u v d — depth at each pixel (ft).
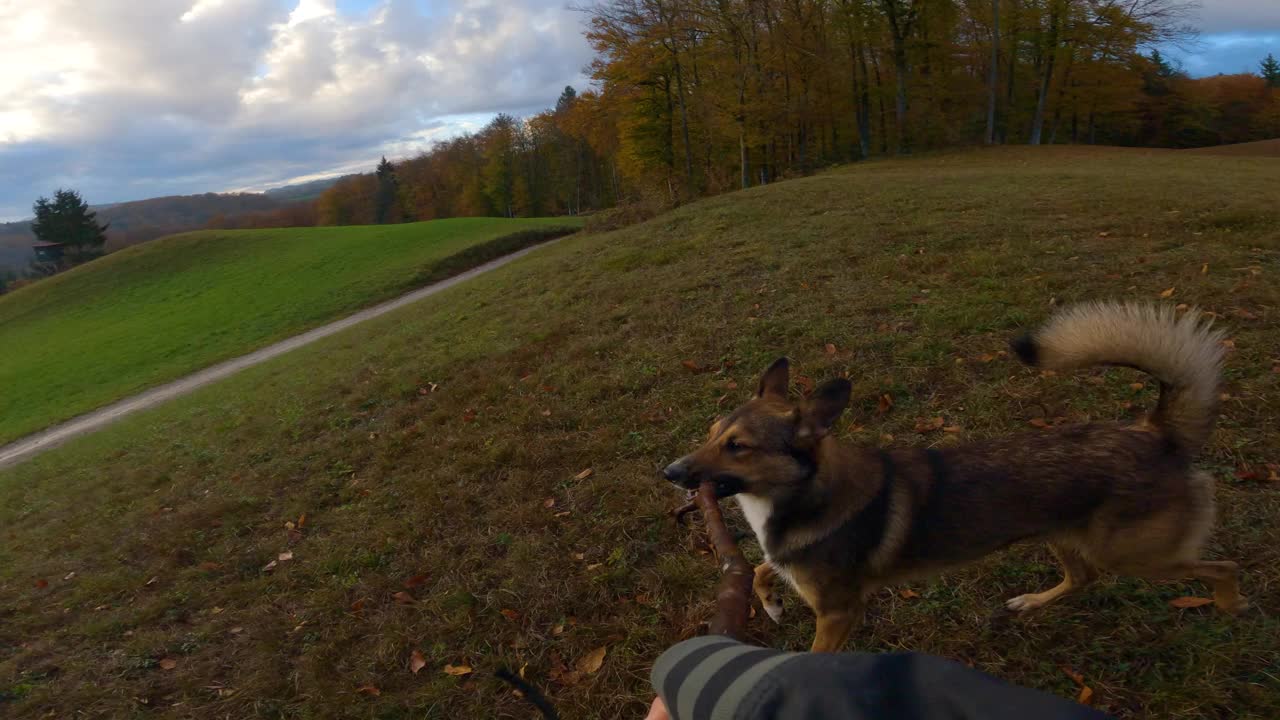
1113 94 54.49
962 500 3.52
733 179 52.85
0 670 5.79
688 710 1.37
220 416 13.52
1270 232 9.80
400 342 14.85
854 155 55.52
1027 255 10.03
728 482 3.51
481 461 7.22
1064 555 4.03
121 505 9.59
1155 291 7.99
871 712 1.00
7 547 9.37
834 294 9.62
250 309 41.11
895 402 6.61
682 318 10.08
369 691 4.65
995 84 50.24
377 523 6.66
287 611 5.70
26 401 31.30
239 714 4.74
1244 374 5.93
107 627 6.05
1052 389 6.22
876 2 49.08
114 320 46.60
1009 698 0.95
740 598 2.12
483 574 5.52
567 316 12.05
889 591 4.53
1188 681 3.64
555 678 4.47
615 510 5.86
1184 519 3.49
